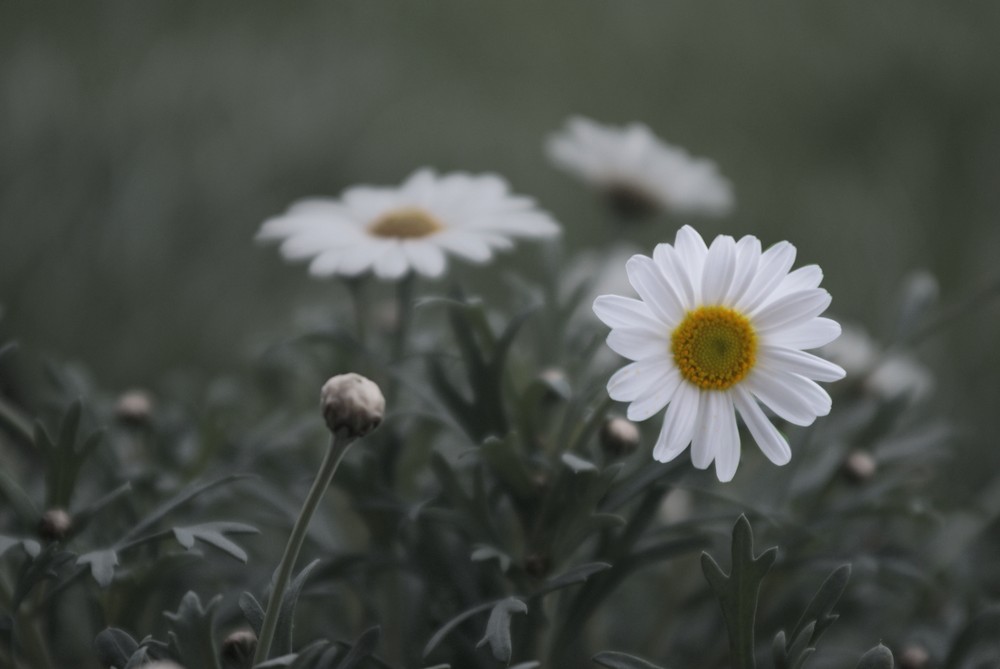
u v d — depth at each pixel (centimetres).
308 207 52
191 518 50
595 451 48
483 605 43
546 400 48
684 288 42
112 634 42
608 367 51
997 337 88
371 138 136
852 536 53
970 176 128
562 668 50
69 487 46
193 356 103
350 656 42
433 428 50
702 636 52
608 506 46
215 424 50
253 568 50
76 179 112
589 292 56
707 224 126
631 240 124
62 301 103
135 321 104
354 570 48
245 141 126
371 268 50
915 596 51
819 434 53
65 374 52
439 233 50
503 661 42
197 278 108
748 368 42
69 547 46
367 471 48
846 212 124
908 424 61
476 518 46
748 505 46
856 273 110
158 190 113
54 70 127
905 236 116
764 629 50
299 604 49
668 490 46
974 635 47
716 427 42
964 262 111
